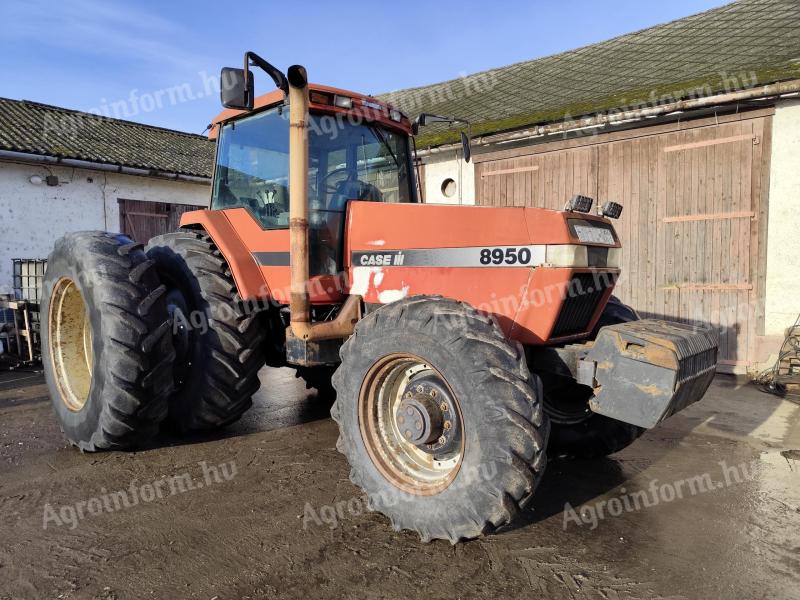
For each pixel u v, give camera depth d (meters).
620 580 2.12
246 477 3.07
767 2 8.93
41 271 6.42
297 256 2.96
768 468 3.34
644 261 6.45
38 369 6.08
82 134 11.57
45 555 2.26
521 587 2.07
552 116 7.05
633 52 9.34
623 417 2.35
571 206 2.69
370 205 3.20
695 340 2.45
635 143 6.43
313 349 3.16
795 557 2.31
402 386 2.65
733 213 5.82
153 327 3.16
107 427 3.13
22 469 3.16
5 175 9.27
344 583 2.09
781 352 5.35
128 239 3.46
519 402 2.14
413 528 2.38
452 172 8.16
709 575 2.16
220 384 3.46
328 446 3.59
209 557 2.25
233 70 2.90
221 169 4.05
